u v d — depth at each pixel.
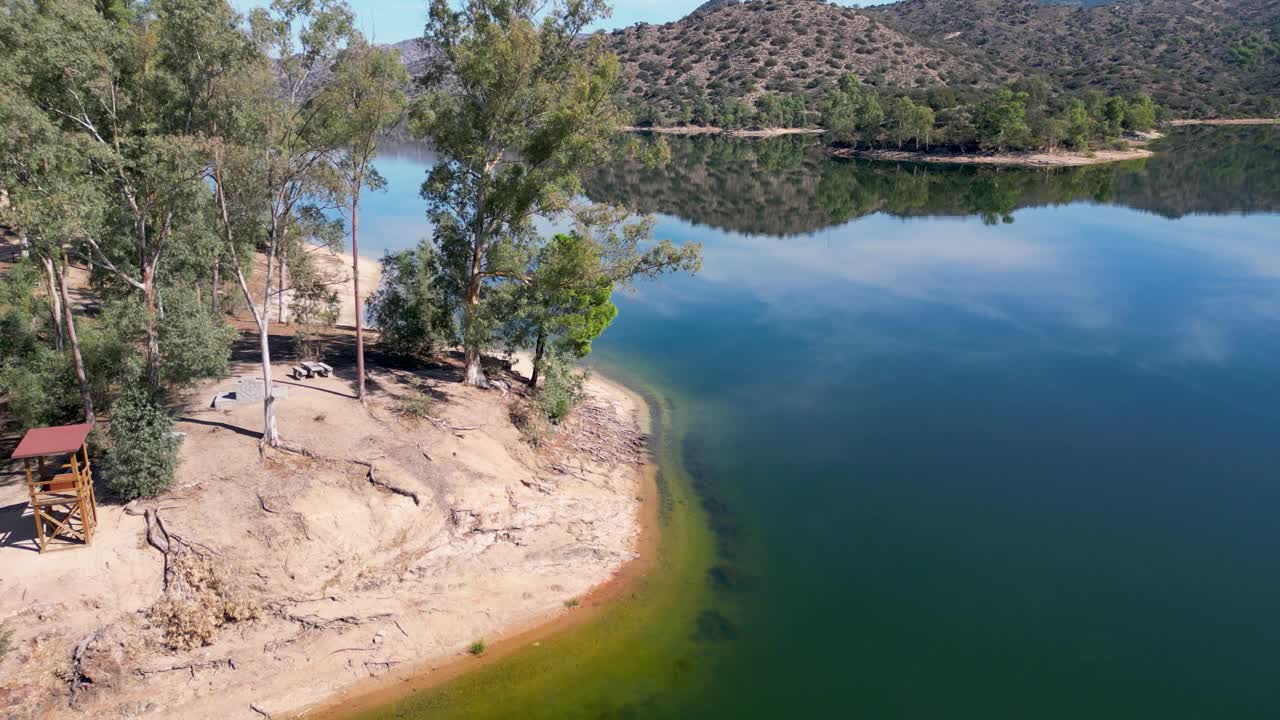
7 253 49.72
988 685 22.92
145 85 27.86
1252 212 100.81
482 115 32.88
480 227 34.56
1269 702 22.31
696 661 23.75
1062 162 155.00
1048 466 36.72
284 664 22.03
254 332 44.75
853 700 22.27
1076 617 26.06
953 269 75.81
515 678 22.75
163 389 31.56
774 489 34.53
